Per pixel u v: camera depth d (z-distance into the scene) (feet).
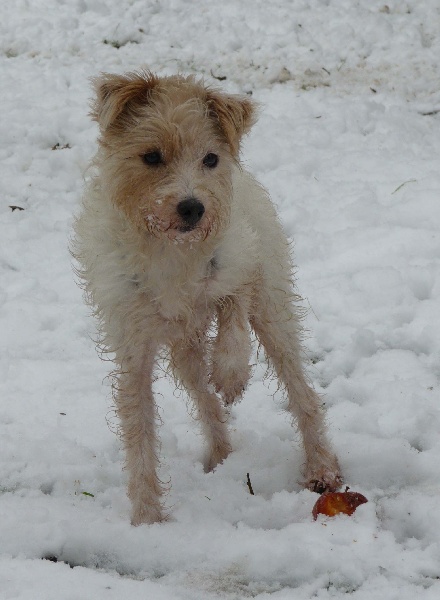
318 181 34.30
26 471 20.99
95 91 19.24
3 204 33.58
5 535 18.10
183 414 23.89
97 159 19.75
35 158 36.52
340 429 22.22
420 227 31.04
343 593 16.39
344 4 47.85
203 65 43.93
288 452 21.68
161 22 46.88
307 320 26.89
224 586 16.81
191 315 19.51
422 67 43.50
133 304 19.08
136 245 18.70
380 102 41.04
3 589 16.26
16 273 29.89
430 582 16.57
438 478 20.07
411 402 22.68
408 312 27.07
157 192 18.17
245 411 23.62
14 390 24.39
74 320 27.53
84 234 20.06
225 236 19.27
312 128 38.14
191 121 18.48
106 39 45.91
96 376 25.09
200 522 18.74
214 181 18.85
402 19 46.70
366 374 24.71
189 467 21.39
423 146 37.19
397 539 18.15
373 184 33.83
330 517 18.33
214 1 48.08
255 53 44.47
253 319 21.16
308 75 42.96
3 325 27.30
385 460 20.63
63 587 16.35
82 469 21.01
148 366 19.71
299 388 21.01
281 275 21.16
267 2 48.06
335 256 29.94
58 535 18.07
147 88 18.92
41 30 46.09
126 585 16.57
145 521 18.81
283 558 17.15
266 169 35.65
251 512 19.13
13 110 39.37
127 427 19.30
